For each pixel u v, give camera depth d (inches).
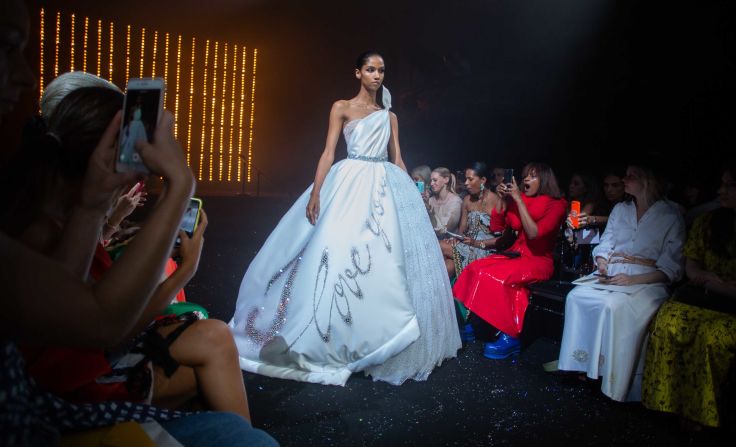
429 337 134.6
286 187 716.7
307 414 112.0
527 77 387.2
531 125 385.4
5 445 35.1
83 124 49.0
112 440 43.5
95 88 51.2
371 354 125.6
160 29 632.4
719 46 275.7
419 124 458.6
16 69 36.8
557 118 367.2
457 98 424.5
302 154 703.1
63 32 588.7
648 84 308.0
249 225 476.4
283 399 118.6
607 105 331.9
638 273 132.0
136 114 41.9
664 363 115.0
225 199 563.8
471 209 187.2
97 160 41.8
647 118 309.9
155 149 40.1
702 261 121.7
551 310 162.7
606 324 123.8
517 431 109.3
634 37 317.4
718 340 107.5
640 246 133.0
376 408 116.3
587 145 347.3
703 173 251.1
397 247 126.9
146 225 38.2
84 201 42.4
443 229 186.5
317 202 133.1
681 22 291.6
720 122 274.7
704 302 116.5
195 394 66.3
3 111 37.0
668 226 130.8
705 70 281.6
